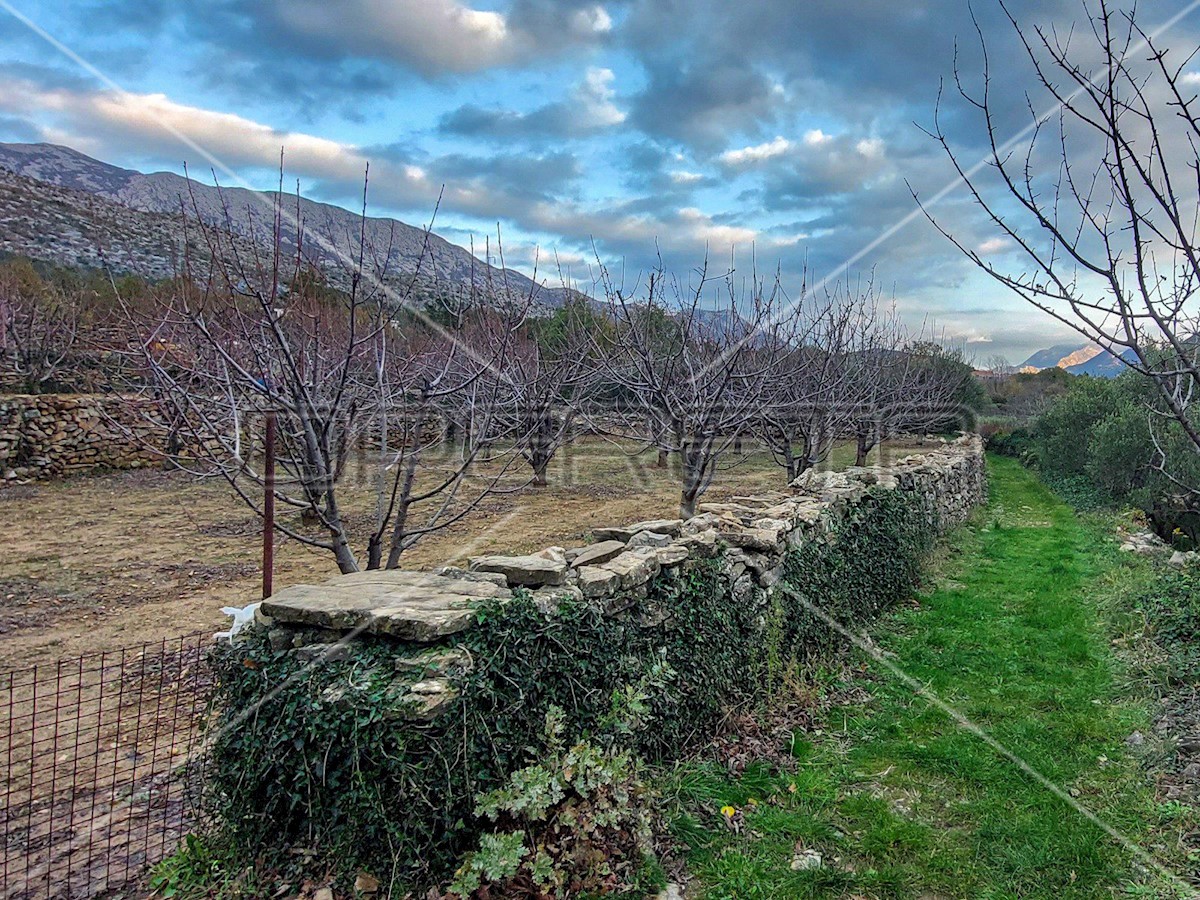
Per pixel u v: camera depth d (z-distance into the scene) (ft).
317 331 13.50
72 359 46.24
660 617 11.30
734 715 12.50
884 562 21.21
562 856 7.91
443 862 7.43
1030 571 25.95
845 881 8.66
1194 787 10.66
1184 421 6.43
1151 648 16.33
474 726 7.75
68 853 8.31
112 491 36.11
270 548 13.11
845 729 13.00
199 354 14.93
